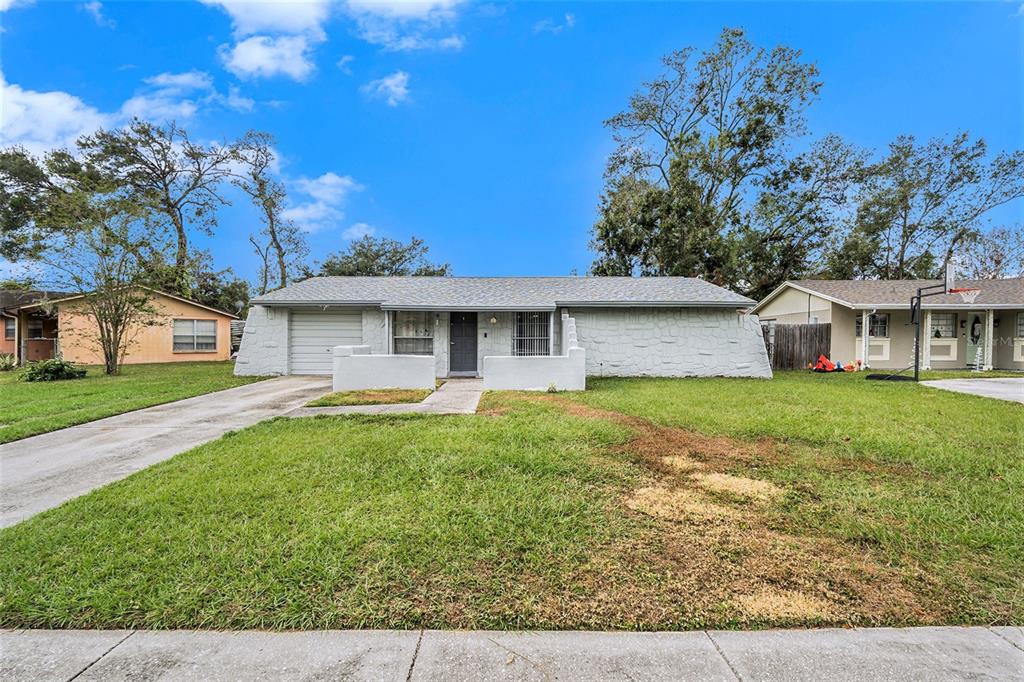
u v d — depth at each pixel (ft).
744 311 46.42
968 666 6.35
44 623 7.27
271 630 7.12
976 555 9.38
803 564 8.97
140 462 15.71
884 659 6.48
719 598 7.88
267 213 91.25
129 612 7.48
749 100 70.74
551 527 10.36
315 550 9.20
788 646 6.76
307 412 23.70
